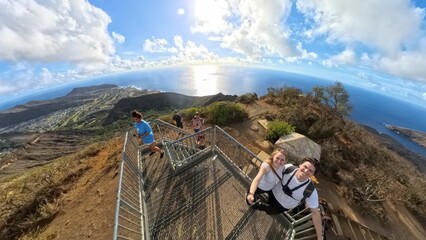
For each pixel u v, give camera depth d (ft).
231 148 31.22
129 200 14.88
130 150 20.03
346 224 23.50
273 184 11.42
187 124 42.19
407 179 47.50
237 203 16.88
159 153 23.53
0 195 24.00
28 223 17.89
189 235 14.28
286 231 14.71
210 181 19.31
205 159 22.18
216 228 14.85
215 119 42.63
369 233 23.75
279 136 36.50
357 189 31.07
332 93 54.70
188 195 17.67
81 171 24.67
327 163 33.73
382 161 46.83
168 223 15.06
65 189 21.62
